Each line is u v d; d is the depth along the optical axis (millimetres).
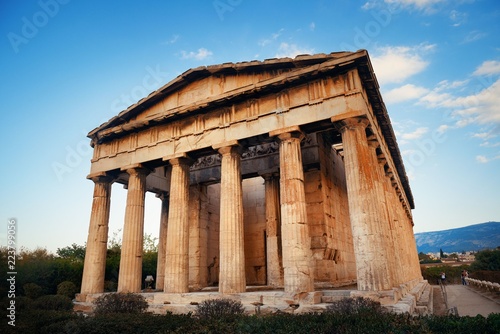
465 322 9727
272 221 26422
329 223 24797
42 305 22594
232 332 11469
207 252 31172
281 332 10211
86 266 25297
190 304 19344
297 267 17500
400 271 23750
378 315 11367
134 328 13141
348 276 27234
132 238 24062
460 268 89938
